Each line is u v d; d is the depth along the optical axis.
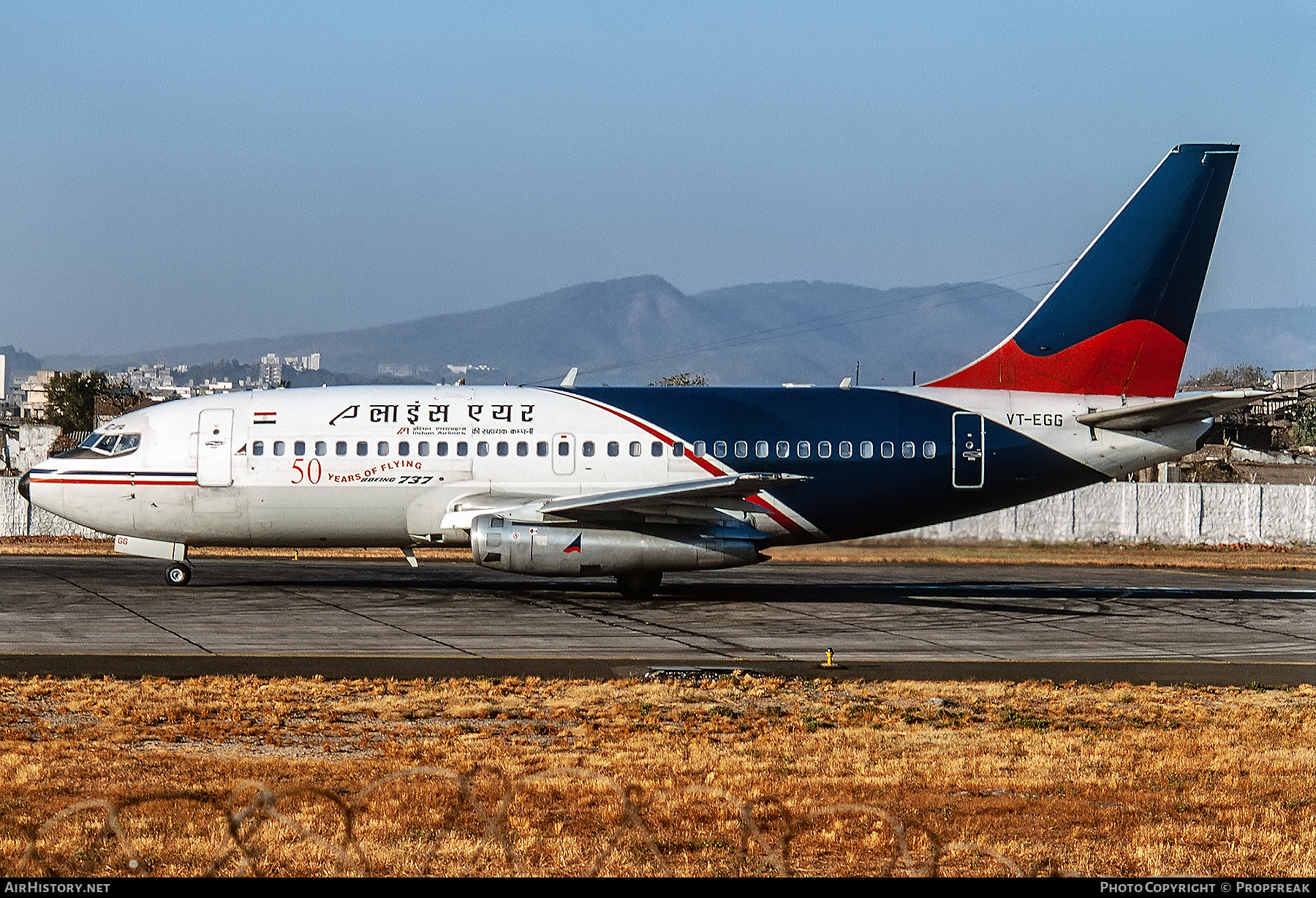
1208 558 152.50
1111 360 98.19
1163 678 64.44
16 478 155.12
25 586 94.81
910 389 98.69
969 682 62.28
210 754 44.50
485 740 47.44
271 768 42.19
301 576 108.88
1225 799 41.12
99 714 50.69
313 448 95.00
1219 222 97.94
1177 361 98.38
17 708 51.34
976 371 98.81
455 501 94.88
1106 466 97.62
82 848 33.12
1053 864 34.03
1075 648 74.88
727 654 70.25
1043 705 56.88
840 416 96.62
